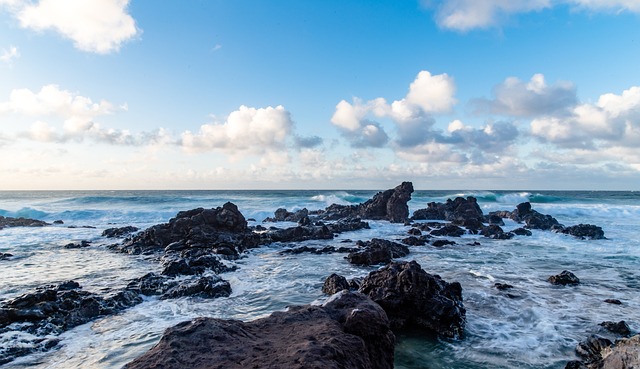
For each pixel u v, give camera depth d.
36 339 10.27
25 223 41.06
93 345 10.09
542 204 62.06
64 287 15.08
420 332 11.62
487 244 29.38
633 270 19.86
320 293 15.30
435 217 47.72
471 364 9.27
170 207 59.56
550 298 14.66
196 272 18.34
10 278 17.61
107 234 33.03
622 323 11.32
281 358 5.02
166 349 5.23
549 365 9.18
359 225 38.88
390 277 12.88
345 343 5.77
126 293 14.27
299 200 72.00
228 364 4.87
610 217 48.12
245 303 14.03
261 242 29.03
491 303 13.98
